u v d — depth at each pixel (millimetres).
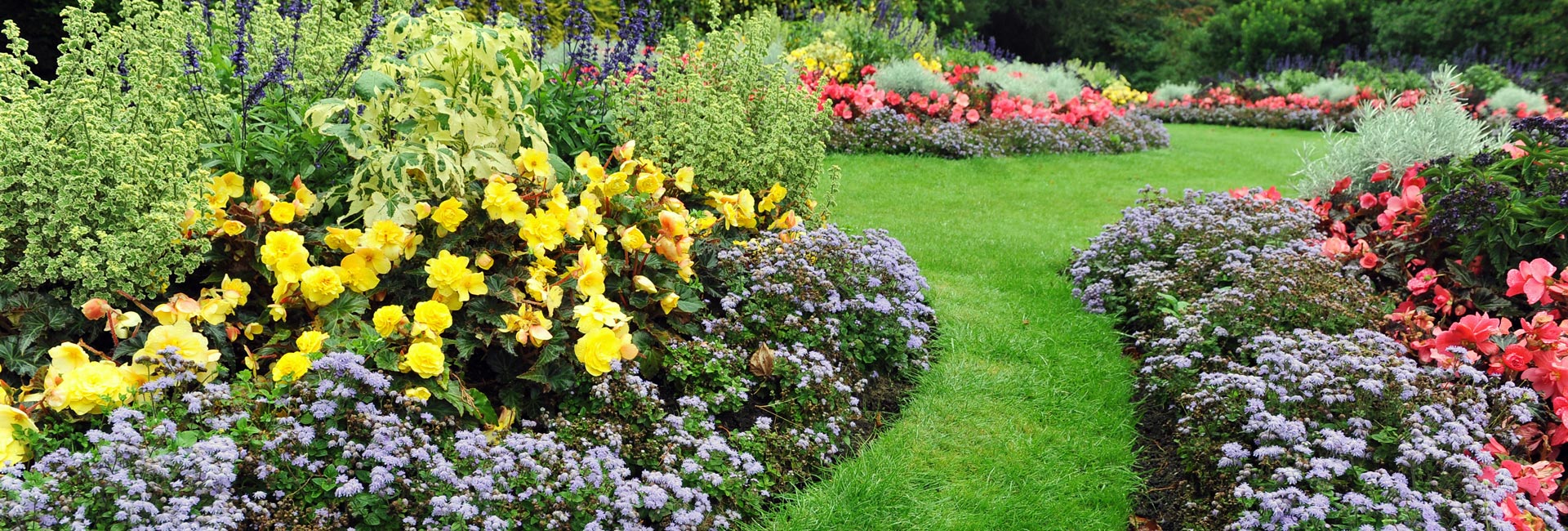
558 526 2521
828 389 3438
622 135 4633
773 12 10570
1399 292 4359
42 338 2699
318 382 2596
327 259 3221
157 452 2252
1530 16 26016
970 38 22453
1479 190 4051
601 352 3018
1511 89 18688
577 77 4906
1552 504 2820
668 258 3617
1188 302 4367
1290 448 2949
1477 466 2658
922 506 3088
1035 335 4504
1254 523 2672
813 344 3697
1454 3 27266
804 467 3227
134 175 2734
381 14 4145
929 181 8664
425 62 3359
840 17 13625
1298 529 2648
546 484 2617
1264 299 3979
